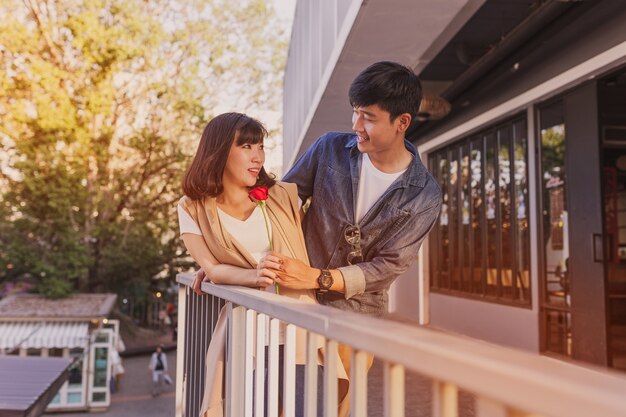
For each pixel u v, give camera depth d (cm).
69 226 2709
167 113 2986
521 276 745
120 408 2195
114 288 3219
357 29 470
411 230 228
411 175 232
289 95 1566
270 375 168
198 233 227
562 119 659
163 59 2838
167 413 2119
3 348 1931
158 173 3019
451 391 71
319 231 241
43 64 2567
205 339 254
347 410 218
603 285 581
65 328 2194
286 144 1752
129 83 2944
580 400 50
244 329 196
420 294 1072
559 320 664
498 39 736
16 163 2627
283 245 226
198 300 282
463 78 784
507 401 58
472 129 874
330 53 609
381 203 229
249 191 227
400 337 81
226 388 205
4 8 2739
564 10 555
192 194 222
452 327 955
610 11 541
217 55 3014
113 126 2931
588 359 598
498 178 809
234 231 225
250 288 197
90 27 2561
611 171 602
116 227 2864
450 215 986
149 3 2977
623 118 592
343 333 103
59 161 2689
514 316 755
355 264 228
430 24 458
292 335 156
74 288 3084
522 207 744
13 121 2675
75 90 2758
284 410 156
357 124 223
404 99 217
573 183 627
